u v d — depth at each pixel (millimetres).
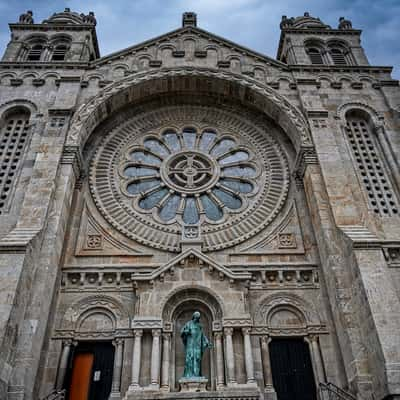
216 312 15633
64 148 19094
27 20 28672
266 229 19469
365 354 13812
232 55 24719
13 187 18359
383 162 20141
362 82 23516
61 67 23344
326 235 16844
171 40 25531
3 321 12797
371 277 14578
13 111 21234
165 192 21000
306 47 27828
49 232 16297
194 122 23812
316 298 16781
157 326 14906
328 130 20375
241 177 21453
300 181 20562
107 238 18781
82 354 15586
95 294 16531
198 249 17797
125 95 22625
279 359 15688
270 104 22312
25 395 12680
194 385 13586
